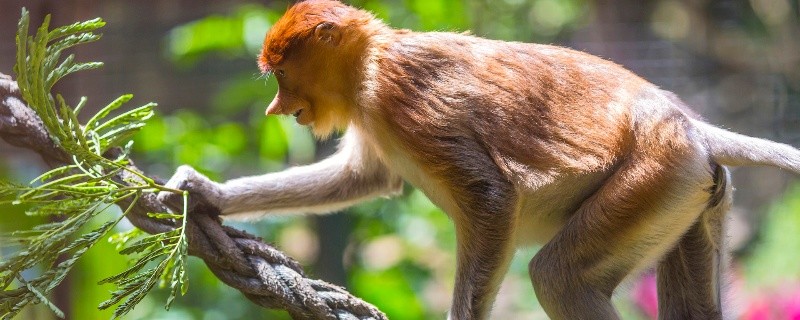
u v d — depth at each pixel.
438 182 8.57
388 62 8.77
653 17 24.06
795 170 8.40
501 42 9.04
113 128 8.84
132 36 21.66
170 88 21.80
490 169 8.47
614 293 9.05
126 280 7.13
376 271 16.47
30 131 8.32
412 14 18.27
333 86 9.09
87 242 7.31
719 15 25.47
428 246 18.77
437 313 18.47
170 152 16.52
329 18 9.00
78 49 18.64
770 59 24.89
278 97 9.23
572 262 8.46
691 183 8.47
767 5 25.20
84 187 7.40
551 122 8.69
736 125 24.47
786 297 15.52
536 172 8.59
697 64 24.92
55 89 15.29
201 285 15.91
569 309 8.42
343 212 17.11
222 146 16.91
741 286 15.91
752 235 23.30
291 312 8.05
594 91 8.83
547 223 9.03
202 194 8.67
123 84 21.55
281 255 8.23
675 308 9.09
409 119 8.57
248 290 8.00
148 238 7.32
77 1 17.78
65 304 13.05
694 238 8.96
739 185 25.45
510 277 20.73
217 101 20.05
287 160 17.86
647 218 8.40
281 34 9.02
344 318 8.06
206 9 21.89
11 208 10.26
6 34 15.87
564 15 24.30
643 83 8.98
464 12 19.48
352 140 9.72
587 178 8.65
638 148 8.51
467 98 8.59
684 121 8.69
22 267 7.17
